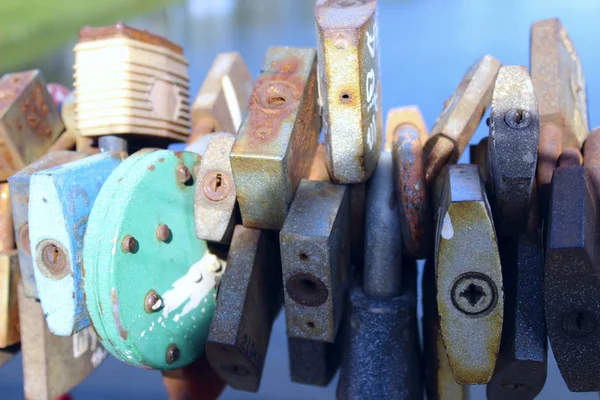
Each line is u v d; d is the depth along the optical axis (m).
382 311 0.30
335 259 0.29
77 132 0.37
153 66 0.35
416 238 0.30
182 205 0.30
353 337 0.31
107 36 0.34
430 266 0.31
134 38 0.34
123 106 0.34
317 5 0.29
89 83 0.34
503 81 0.28
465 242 0.25
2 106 0.35
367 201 0.31
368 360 0.30
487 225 0.25
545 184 0.29
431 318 0.31
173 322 0.29
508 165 0.27
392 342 0.30
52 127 0.37
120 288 0.27
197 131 0.35
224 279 0.30
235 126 0.37
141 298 0.28
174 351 0.29
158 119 0.35
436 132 0.32
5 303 0.34
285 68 0.31
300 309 0.29
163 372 0.33
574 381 0.27
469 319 0.26
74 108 0.36
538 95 0.31
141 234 0.28
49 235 0.29
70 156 0.33
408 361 0.30
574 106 0.33
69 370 0.35
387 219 0.31
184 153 0.30
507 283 0.29
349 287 0.32
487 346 0.26
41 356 0.33
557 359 0.26
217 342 0.29
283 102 0.30
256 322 0.31
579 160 0.30
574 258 0.24
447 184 0.26
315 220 0.28
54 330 0.30
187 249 0.30
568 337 0.26
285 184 0.29
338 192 0.30
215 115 0.36
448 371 0.30
